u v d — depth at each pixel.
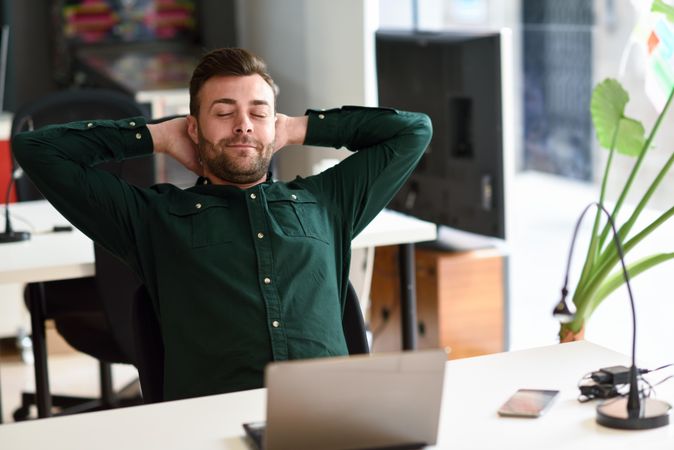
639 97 3.66
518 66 4.40
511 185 3.74
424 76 3.98
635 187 3.77
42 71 6.81
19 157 2.51
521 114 4.43
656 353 3.81
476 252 4.07
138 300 2.48
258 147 2.49
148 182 3.63
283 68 5.89
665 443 1.82
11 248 3.17
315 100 5.47
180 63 6.36
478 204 3.80
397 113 2.74
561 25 4.11
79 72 6.42
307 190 2.55
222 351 2.34
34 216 3.61
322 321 2.38
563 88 4.15
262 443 1.80
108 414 2.00
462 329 4.08
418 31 4.05
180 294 2.39
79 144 2.55
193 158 2.67
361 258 4.48
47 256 3.06
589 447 1.80
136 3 6.64
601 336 4.06
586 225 4.20
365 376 1.71
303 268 2.41
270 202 2.46
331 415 1.73
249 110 2.48
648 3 3.17
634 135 2.95
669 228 3.63
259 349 2.33
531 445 1.81
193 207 2.45
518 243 4.59
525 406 1.96
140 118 2.64
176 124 2.67
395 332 4.34
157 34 6.71
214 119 2.48
